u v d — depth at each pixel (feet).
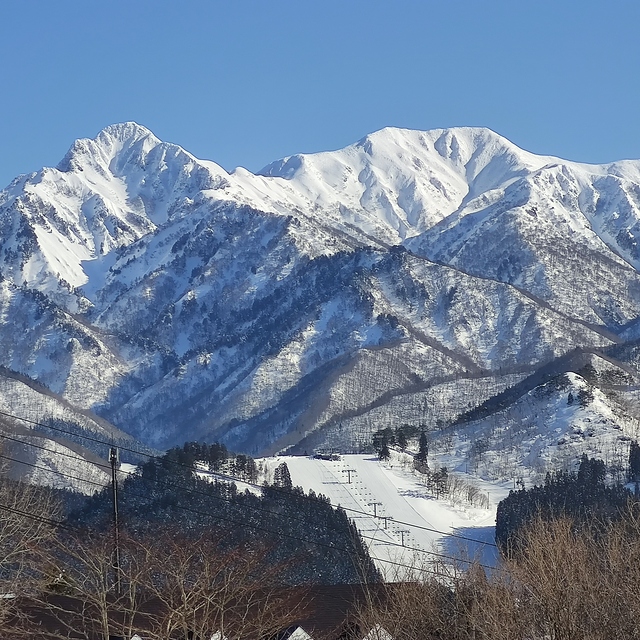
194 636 149.28
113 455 196.65
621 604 143.23
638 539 154.30
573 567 143.84
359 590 194.39
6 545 187.11
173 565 173.47
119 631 164.35
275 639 177.47
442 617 161.68
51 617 172.96
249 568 170.09
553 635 141.38
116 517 192.75
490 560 313.32
